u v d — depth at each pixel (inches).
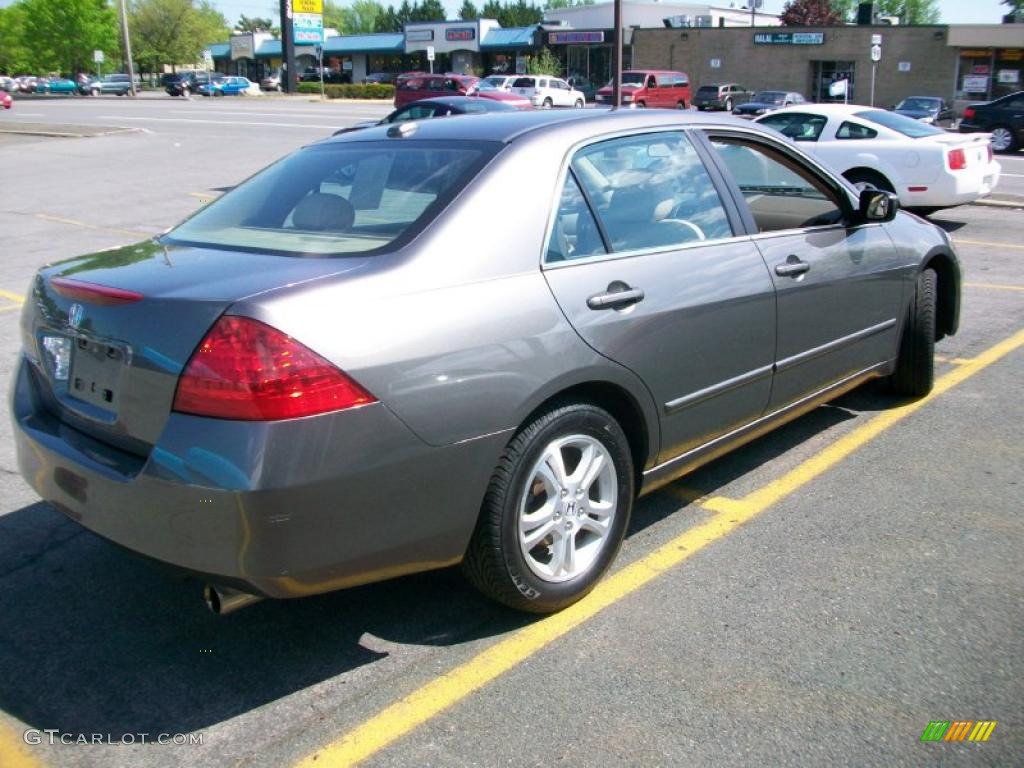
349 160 145.9
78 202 599.5
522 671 121.0
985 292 346.0
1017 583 140.3
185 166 786.8
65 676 121.9
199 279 113.4
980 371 250.2
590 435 131.0
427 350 110.7
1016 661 121.2
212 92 2482.8
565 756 105.1
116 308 112.5
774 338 162.6
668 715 111.7
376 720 112.3
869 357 197.6
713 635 128.0
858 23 1995.6
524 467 122.2
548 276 126.0
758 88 2016.5
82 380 118.0
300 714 113.9
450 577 145.7
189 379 102.9
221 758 106.3
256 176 159.6
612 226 138.4
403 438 108.7
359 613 135.9
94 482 111.3
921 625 129.6
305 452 101.8
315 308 105.4
